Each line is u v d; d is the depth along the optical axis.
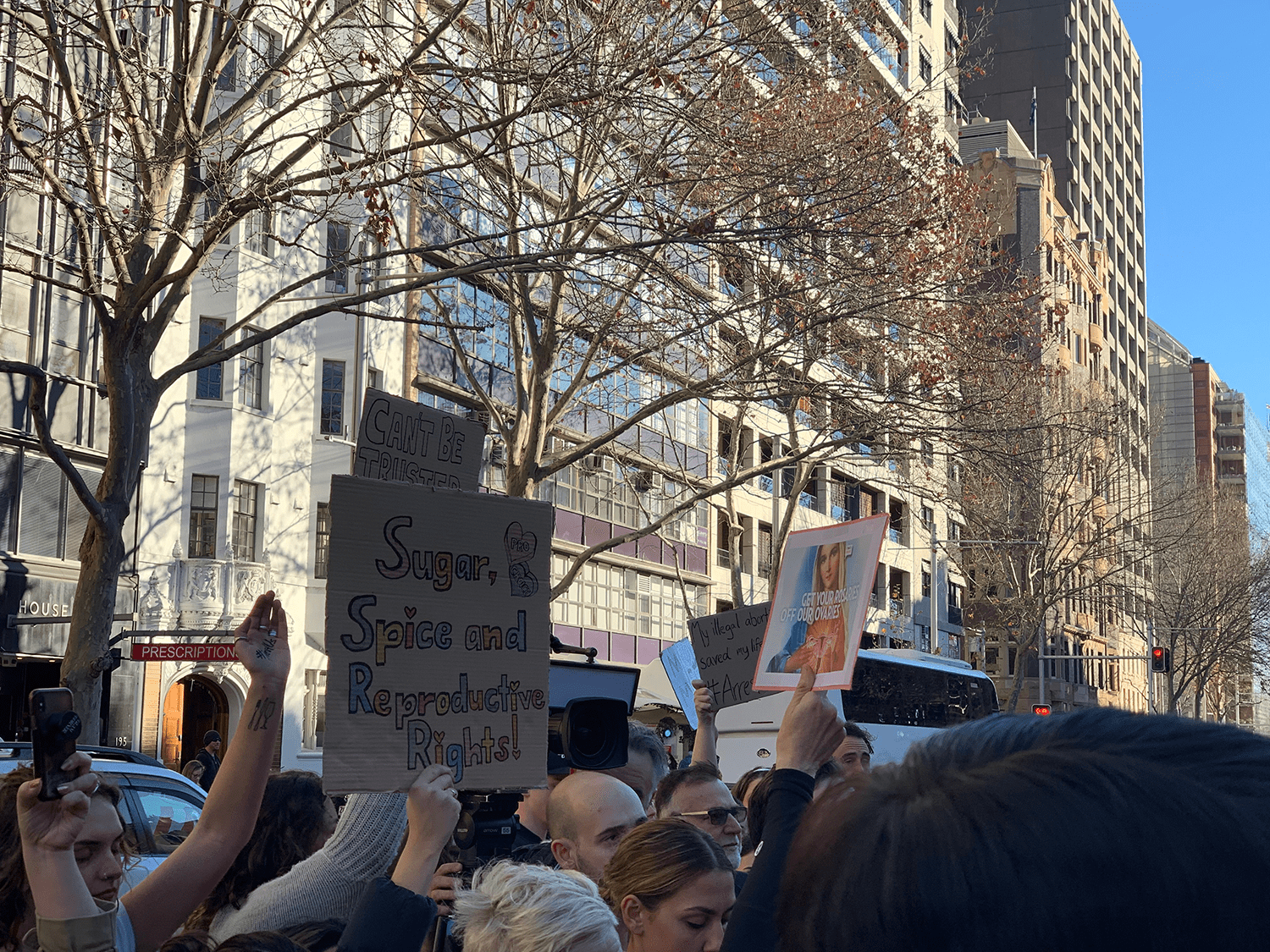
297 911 3.29
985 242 22.03
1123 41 102.00
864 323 20.34
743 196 15.71
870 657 23.50
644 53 14.71
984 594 42.09
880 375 20.31
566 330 18.38
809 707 2.53
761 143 16.84
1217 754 0.58
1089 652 70.44
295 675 25.61
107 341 13.25
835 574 3.80
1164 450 117.12
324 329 26.52
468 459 3.84
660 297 20.45
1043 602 39.84
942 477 37.47
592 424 31.09
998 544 38.91
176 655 18.14
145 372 13.61
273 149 22.66
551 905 2.79
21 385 21.58
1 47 18.16
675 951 2.94
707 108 16.30
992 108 86.56
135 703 23.02
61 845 2.31
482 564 3.34
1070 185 85.00
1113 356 89.12
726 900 2.97
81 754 2.33
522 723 3.33
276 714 3.02
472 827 3.51
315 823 3.66
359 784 3.04
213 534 24.53
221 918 3.54
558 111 15.09
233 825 2.94
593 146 16.55
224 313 24.80
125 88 13.71
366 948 2.60
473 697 3.26
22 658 21.41
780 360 19.44
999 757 0.62
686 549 36.84
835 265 17.38
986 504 37.88
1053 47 86.00
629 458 23.56
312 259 26.44
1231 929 0.53
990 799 0.58
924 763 0.64
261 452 25.36
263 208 13.92
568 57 14.24
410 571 3.23
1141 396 96.50
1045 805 0.57
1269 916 0.52
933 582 41.47
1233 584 58.16
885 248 18.19
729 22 16.81
